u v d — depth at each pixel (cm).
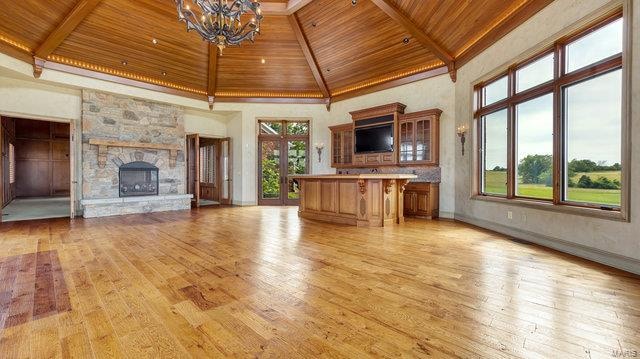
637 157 277
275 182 905
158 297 234
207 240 430
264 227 533
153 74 726
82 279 273
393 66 694
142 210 719
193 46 678
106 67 664
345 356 159
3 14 480
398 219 574
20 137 1109
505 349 164
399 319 199
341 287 254
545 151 408
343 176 546
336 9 592
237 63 753
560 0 360
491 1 441
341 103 845
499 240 430
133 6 547
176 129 796
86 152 650
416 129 655
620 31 305
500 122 504
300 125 923
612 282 261
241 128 879
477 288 251
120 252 366
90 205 638
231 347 167
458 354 160
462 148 588
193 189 994
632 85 280
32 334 180
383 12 570
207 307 217
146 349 165
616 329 184
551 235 383
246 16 596
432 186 628
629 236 286
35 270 298
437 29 547
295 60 752
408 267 308
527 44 417
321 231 497
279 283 264
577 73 343
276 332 183
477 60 536
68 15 506
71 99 649
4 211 734
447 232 488
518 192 460
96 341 173
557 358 156
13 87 584
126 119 710
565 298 229
